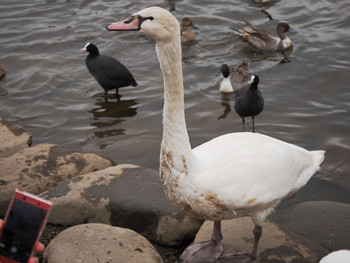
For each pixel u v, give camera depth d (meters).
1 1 13.92
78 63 10.98
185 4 13.72
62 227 5.52
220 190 4.17
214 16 13.02
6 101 9.43
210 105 9.26
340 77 9.72
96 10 13.30
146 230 5.36
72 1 13.84
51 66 10.80
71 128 8.49
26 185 6.01
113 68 9.51
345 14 12.30
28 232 3.27
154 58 11.11
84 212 5.49
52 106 9.27
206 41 11.92
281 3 13.46
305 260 4.68
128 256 4.57
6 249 3.30
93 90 9.95
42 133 8.31
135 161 7.35
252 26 11.81
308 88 9.48
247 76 10.10
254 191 4.24
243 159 4.35
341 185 6.55
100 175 5.92
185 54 11.34
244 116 8.53
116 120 8.74
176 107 4.11
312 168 4.88
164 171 4.33
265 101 9.16
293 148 4.83
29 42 11.75
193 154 4.30
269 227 5.12
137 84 9.84
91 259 4.52
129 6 13.44
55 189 5.70
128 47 11.59
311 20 12.30
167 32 3.86
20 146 7.52
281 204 6.18
